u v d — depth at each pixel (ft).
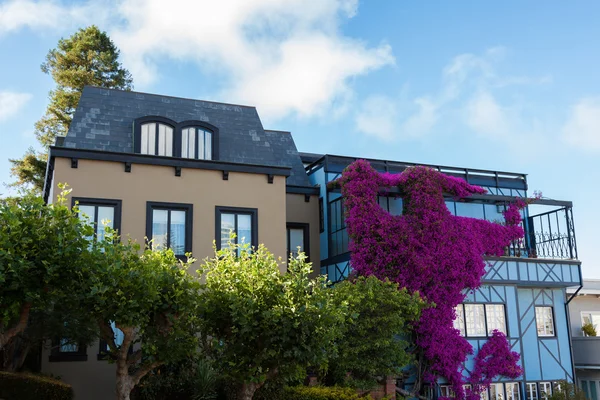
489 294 65.92
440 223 61.87
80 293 33.94
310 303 37.70
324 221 68.03
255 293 37.99
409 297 52.70
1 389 39.73
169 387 45.34
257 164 58.13
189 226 54.70
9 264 30.60
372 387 50.65
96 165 52.85
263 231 57.31
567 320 71.00
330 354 39.73
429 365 60.34
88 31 104.01
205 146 59.47
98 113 57.82
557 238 72.38
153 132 57.62
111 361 37.09
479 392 62.64
